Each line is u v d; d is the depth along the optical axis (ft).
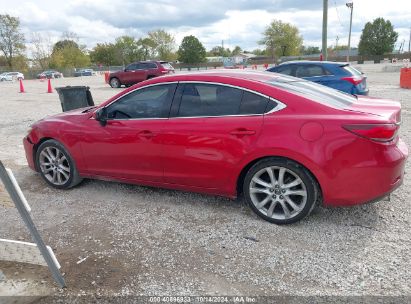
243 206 13.42
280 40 261.24
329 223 11.87
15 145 24.34
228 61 246.47
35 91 73.51
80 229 12.17
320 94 12.21
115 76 73.36
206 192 12.96
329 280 9.05
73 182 15.58
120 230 11.99
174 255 10.39
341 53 252.62
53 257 8.92
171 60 285.02
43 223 12.74
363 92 31.07
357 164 10.50
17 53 231.91
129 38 281.95
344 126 10.51
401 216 12.15
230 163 11.94
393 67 92.99
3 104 48.60
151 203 14.03
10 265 10.21
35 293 8.97
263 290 8.80
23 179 17.34
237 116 11.89
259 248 10.59
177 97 12.97
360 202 10.85
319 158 10.68
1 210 13.92
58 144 15.37
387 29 232.12
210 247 10.75
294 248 10.52
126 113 13.88
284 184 11.60
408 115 29.12
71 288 9.11
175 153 12.79
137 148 13.48
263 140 11.30
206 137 12.14
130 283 9.23
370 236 10.98
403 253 10.03
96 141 14.33
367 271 9.32
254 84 11.93
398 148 11.12
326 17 55.06
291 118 11.12
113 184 16.24
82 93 26.35
